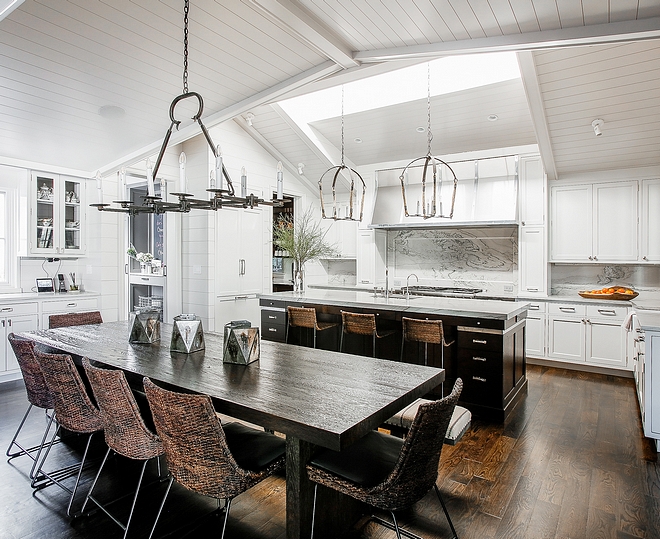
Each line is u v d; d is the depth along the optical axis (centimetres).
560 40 267
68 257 541
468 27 269
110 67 328
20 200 494
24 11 262
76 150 457
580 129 441
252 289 637
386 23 268
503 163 577
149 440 201
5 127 397
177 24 286
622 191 515
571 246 546
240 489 174
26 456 298
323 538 199
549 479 265
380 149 635
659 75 353
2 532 214
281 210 771
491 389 365
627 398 420
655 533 213
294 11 250
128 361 253
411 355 418
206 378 220
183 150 604
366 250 699
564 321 525
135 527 220
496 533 213
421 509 234
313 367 243
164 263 596
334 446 151
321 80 371
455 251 662
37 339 312
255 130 620
